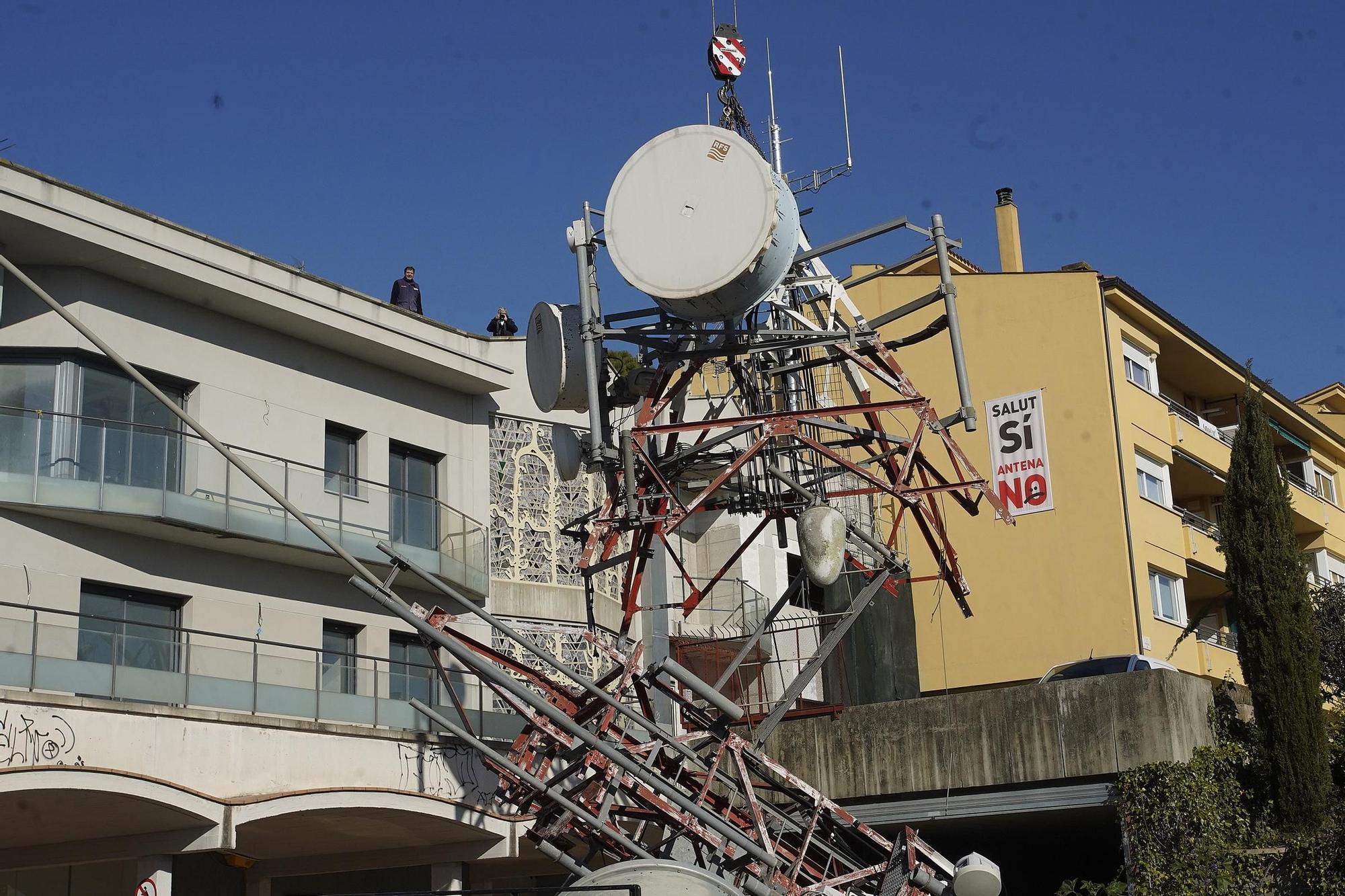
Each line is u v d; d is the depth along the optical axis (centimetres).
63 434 2373
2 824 2116
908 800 2311
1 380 2411
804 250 2014
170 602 2564
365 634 2828
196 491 2531
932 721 2302
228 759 2141
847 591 3656
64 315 1398
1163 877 2061
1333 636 2559
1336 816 2092
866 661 3612
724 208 1775
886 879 1808
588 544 1908
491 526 3077
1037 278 3759
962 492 2002
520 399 3186
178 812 2039
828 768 2367
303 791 2150
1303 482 4838
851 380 2045
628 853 1938
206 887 2634
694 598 1989
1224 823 2086
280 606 2703
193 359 2617
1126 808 2120
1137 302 3762
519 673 1953
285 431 2748
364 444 2908
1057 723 2206
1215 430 4194
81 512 2372
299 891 2811
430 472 3066
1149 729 2142
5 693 1898
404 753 2394
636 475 1944
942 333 3819
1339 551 4884
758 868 1816
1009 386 3738
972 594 3700
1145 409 3762
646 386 1986
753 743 1856
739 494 2072
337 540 2725
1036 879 2800
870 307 3928
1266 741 2156
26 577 2252
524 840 2714
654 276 1792
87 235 2389
